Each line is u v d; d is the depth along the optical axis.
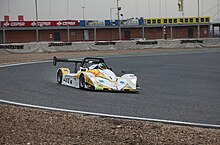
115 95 11.66
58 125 7.23
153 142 6.11
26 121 7.52
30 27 51.91
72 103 10.12
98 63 13.66
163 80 16.14
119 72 19.27
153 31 56.16
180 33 56.53
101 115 8.48
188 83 15.13
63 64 25.00
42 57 30.83
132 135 6.54
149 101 10.64
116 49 41.94
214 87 13.98
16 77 16.66
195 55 32.59
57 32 53.28
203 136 6.57
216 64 23.98
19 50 36.28
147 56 32.09
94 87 12.26
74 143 5.96
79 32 54.09
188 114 8.80
